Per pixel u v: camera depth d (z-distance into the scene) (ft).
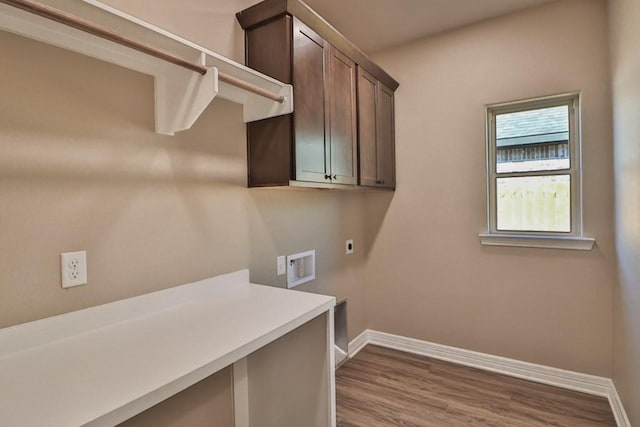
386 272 10.25
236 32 6.10
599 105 7.42
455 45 9.01
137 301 4.44
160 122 4.69
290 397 5.20
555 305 8.02
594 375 7.63
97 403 2.52
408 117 9.76
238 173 6.07
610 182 7.34
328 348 4.84
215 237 5.60
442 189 9.33
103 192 4.12
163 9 4.86
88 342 3.63
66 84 3.79
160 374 2.95
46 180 3.63
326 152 6.68
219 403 5.18
